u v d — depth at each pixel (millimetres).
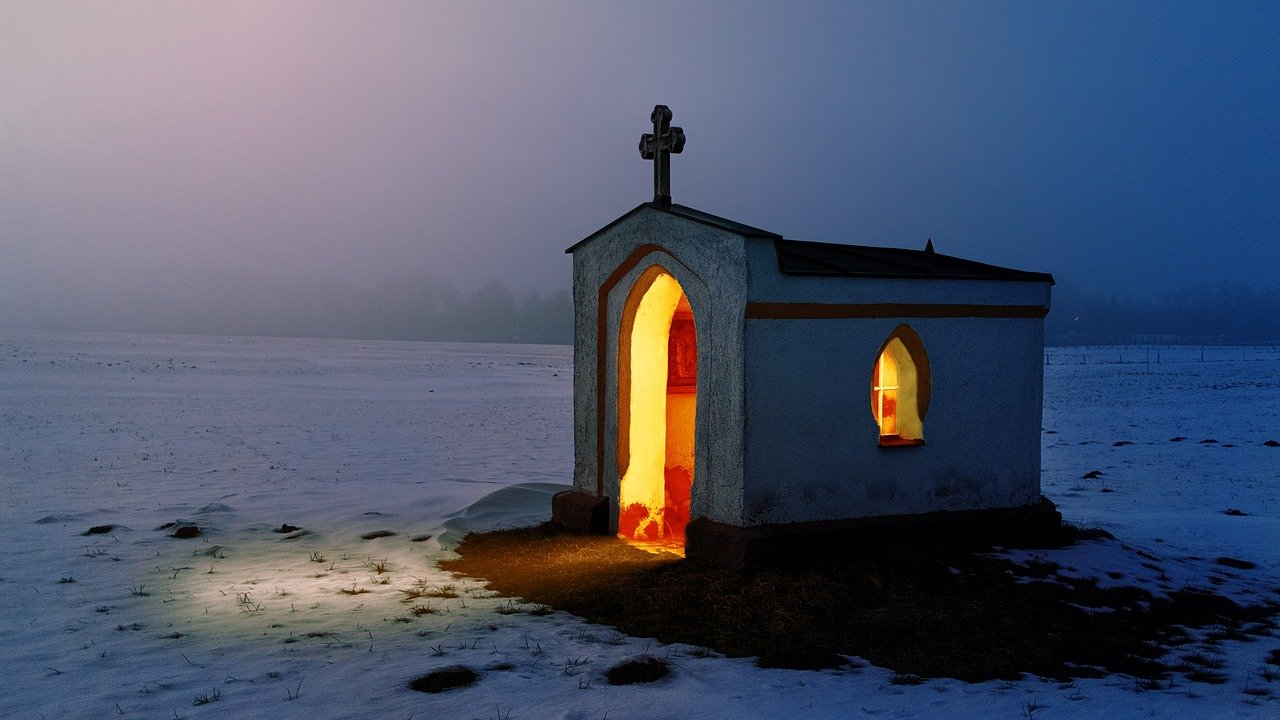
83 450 21250
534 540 10898
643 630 7387
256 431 26344
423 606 8203
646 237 10281
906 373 9992
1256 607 8703
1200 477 19109
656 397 11234
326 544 11391
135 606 8508
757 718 5512
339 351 95938
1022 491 10484
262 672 6449
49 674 6594
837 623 7488
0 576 9711
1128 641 7402
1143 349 143500
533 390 48125
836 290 9250
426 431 27703
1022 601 8188
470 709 5652
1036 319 10625
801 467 9148
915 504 9797
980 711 5688
